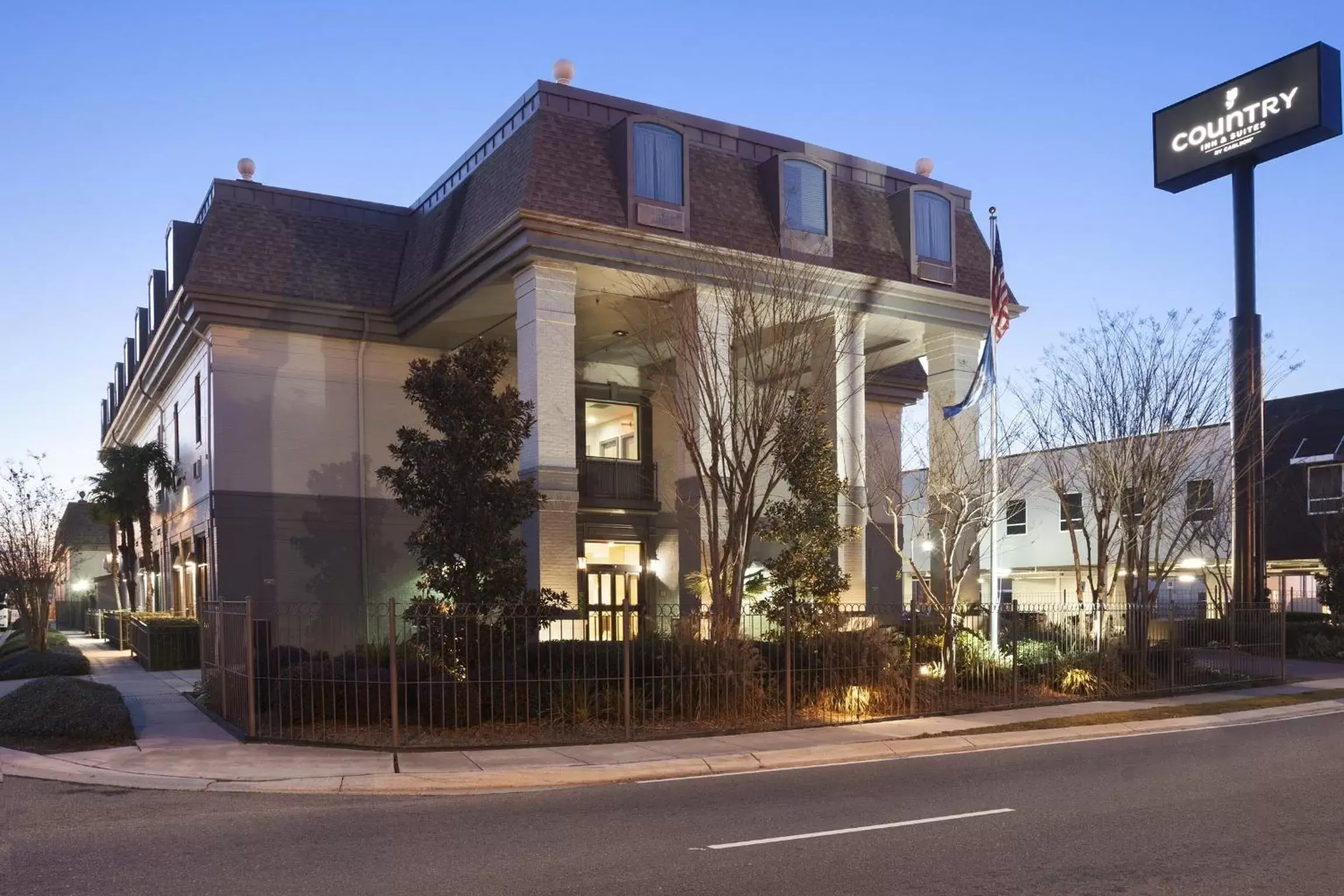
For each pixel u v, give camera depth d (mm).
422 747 12758
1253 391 27266
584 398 25953
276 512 22938
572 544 19172
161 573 33094
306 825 9055
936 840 8406
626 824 9094
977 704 17047
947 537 19750
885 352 26984
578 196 19766
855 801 10117
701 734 13938
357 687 13750
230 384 22734
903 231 24000
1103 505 23391
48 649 25266
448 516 15469
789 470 18188
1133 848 8117
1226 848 8109
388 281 24266
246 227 23094
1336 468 37531
